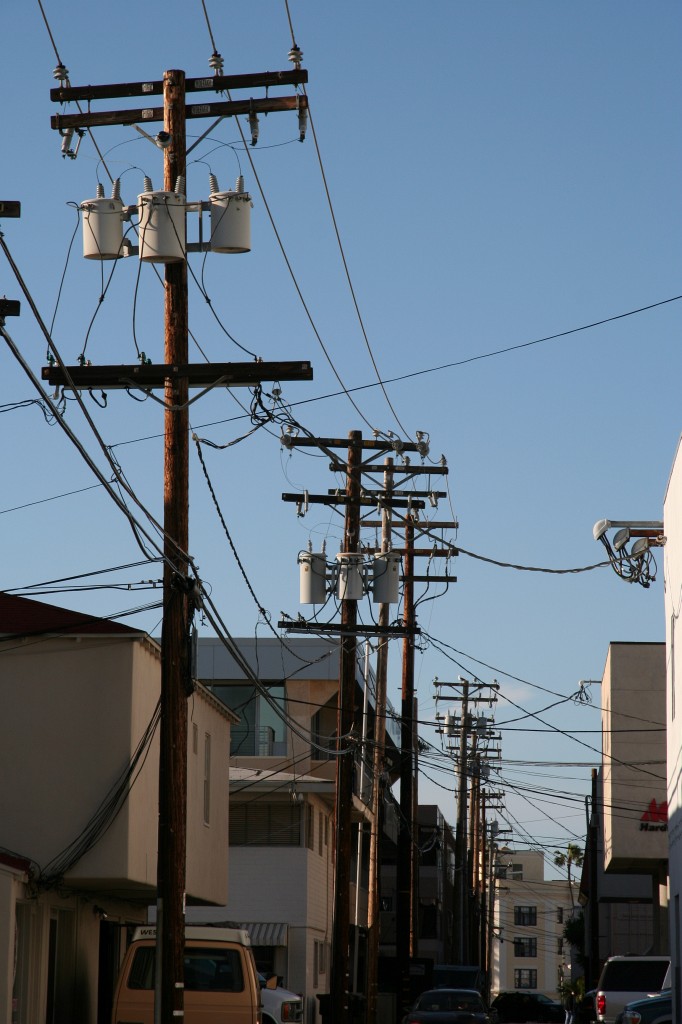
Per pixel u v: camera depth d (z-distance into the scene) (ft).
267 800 145.79
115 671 79.15
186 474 59.00
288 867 144.56
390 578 99.50
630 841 154.40
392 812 213.25
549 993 542.98
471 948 281.74
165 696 58.54
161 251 56.18
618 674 158.61
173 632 58.85
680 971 81.25
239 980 70.44
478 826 323.98
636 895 210.59
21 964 76.23
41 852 77.20
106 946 96.07
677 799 83.15
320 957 154.81
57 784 78.07
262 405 59.41
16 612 83.61
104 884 80.69
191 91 58.80
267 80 58.08
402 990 130.72
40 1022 77.30
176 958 56.75
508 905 554.05
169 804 57.77
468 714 230.48
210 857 104.37
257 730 170.30
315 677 170.40
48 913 79.77
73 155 59.21
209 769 105.40
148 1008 69.46
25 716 78.84
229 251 57.93
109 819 77.41
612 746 156.97
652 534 84.23
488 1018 106.32
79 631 80.28
